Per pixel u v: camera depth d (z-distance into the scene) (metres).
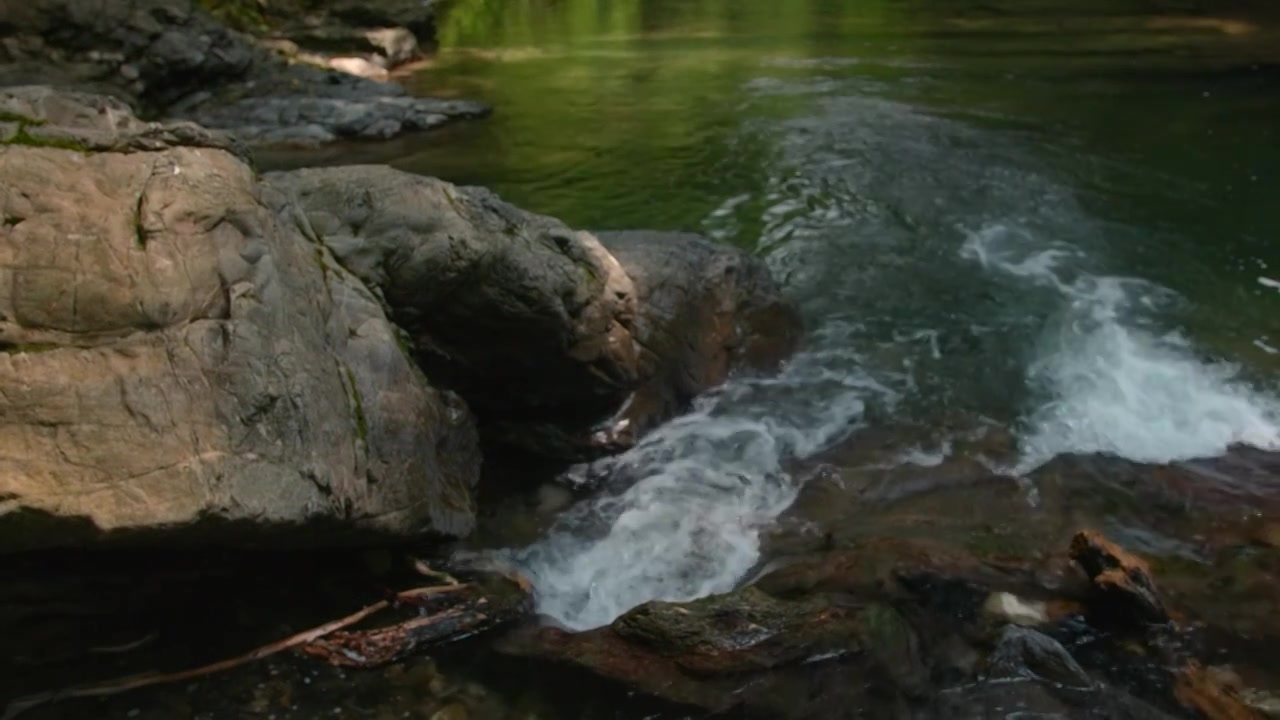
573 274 4.95
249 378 3.52
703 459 5.15
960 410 5.66
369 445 3.92
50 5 10.88
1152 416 5.61
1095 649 3.88
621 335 5.20
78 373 3.32
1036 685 3.68
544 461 5.08
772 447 5.27
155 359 3.42
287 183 4.76
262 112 11.28
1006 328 6.56
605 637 3.86
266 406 3.53
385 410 4.09
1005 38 15.23
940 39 15.34
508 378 5.00
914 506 4.78
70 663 3.57
